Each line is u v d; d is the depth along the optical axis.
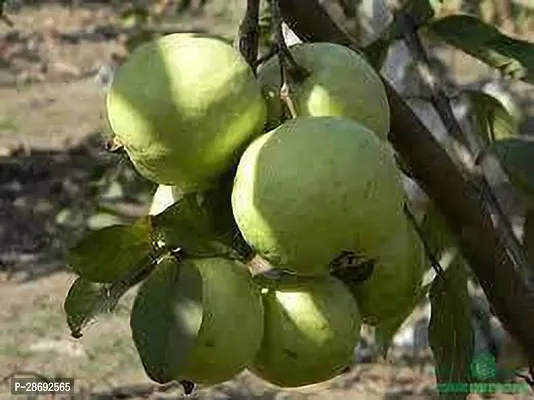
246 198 0.86
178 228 0.90
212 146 0.88
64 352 4.06
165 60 0.88
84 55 7.75
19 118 6.68
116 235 0.89
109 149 0.90
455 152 1.21
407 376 3.51
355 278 0.94
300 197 0.85
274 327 0.91
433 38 1.14
